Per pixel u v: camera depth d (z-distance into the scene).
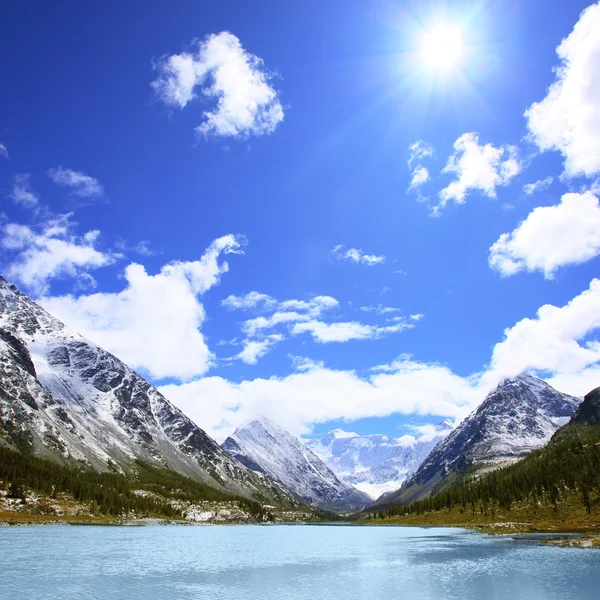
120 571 96.38
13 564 101.12
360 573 97.38
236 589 79.69
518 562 105.12
